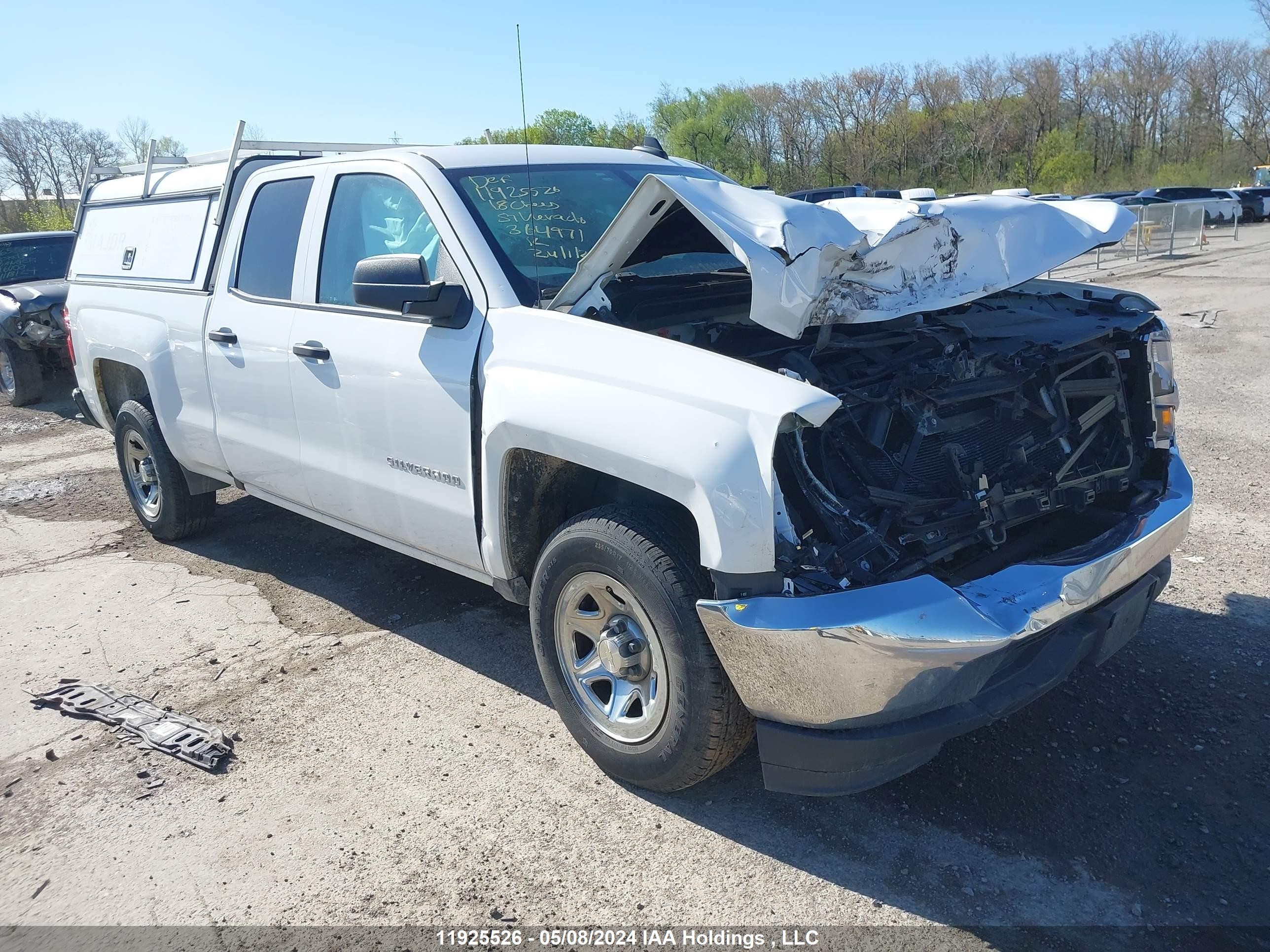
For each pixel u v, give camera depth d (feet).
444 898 8.98
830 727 8.56
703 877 9.11
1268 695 11.54
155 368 16.60
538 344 10.23
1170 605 13.98
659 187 9.22
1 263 39.60
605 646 10.00
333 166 13.52
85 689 13.30
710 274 12.96
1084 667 12.21
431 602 15.75
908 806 9.96
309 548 18.57
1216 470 20.06
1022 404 10.29
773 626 8.24
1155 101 225.56
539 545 11.35
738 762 11.00
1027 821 9.63
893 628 8.06
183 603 16.29
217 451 15.92
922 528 9.07
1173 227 72.02
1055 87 219.82
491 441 10.50
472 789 10.66
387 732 11.91
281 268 14.12
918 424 9.50
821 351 10.30
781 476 8.80
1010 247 10.80
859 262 9.38
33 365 36.42
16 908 9.15
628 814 10.11
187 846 9.93
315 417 13.29
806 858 9.29
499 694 12.71
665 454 8.73
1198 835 9.30
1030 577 8.93
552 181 13.00
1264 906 8.39
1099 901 8.54
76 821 10.46
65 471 26.58
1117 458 11.28
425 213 12.00
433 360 11.31
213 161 17.95
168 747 11.68
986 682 8.73
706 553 8.55
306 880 9.32
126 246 18.48
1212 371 29.76
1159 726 11.05
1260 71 214.90
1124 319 11.57
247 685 13.26
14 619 15.98
